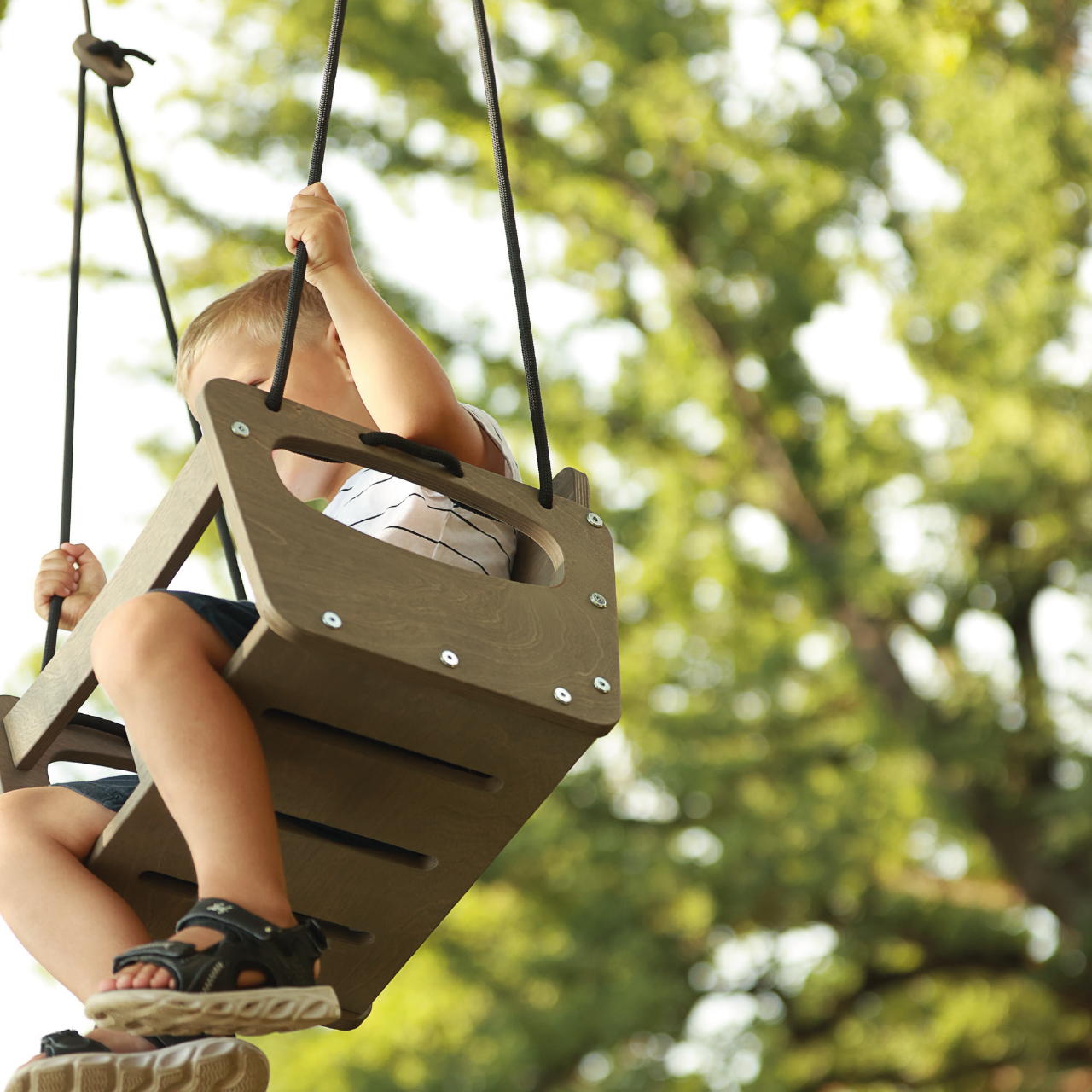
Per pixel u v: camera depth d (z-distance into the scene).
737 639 12.29
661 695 12.18
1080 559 11.44
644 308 12.81
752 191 12.11
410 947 1.95
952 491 11.27
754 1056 11.38
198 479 1.81
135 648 1.62
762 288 12.52
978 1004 12.09
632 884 11.36
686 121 12.23
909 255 12.29
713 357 12.64
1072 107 11.63
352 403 2.20
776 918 11.70
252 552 1.52
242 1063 1.54
